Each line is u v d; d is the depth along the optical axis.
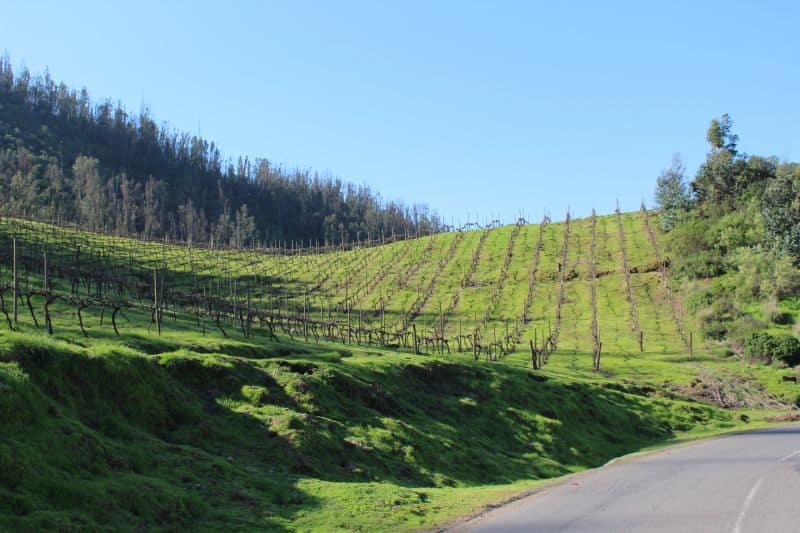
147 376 24.47
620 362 70.38
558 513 19.12
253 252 137.25
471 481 29.03
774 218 96.12
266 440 24.36
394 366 38.75
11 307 39.78
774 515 18.08
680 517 18.02
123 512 16.06
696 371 66.75
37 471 15.80
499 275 114.50
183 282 97.12
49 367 20.83
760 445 35.94
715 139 128.12
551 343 76.00
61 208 157.75
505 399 41.78
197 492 18.53
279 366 31.94
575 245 125.56
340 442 26.56
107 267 81.75
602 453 39.41
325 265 127.94
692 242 107.31
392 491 21.83
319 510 18.95
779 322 79.81
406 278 116.88
